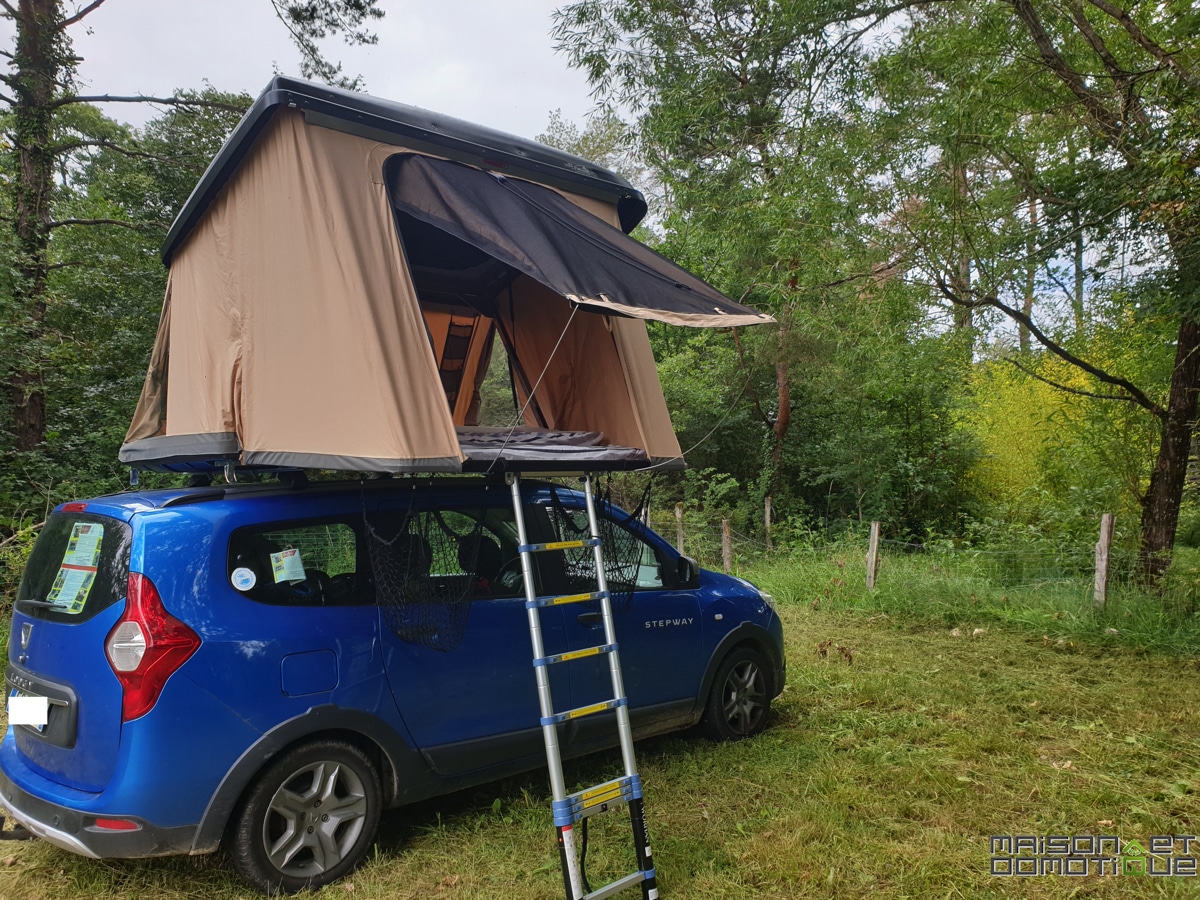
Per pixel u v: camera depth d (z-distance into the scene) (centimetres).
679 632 445
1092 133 763
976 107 714
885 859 332
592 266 352
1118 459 989
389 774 339
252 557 319
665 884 314
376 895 305
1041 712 525
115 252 1304
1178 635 690
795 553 1195
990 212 806
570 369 486
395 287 343
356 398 327
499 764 369
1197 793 395
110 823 279
